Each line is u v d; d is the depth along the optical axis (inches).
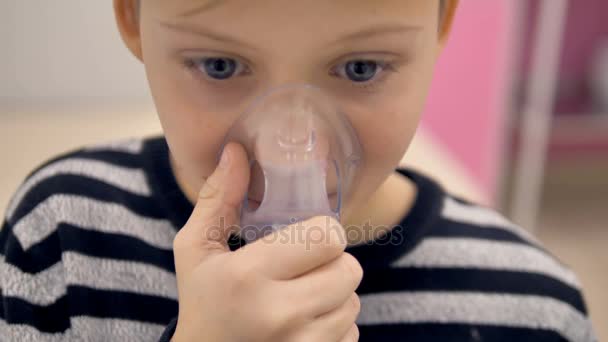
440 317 17.7
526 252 19.0
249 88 14.0
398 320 17.6
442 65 52.1
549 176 67.4
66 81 38.6
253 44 13.3
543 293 18.4
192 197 18.1
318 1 13.0
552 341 18.1
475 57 47.5
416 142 34.2
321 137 14.0
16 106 38.0
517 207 56.1
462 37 48.7
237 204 14.5
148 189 18.6
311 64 13.6
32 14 36.9
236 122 14.2
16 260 18.1
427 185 19.1
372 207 17.7
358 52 13.6
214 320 13.5
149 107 38.8
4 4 36.4
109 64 38.9
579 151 56.8
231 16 13.1
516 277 18.4
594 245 57.2
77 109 38.0
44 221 18.4
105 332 17.5
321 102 13.9
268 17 13.1
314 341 13.4
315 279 13.6
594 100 60.0
